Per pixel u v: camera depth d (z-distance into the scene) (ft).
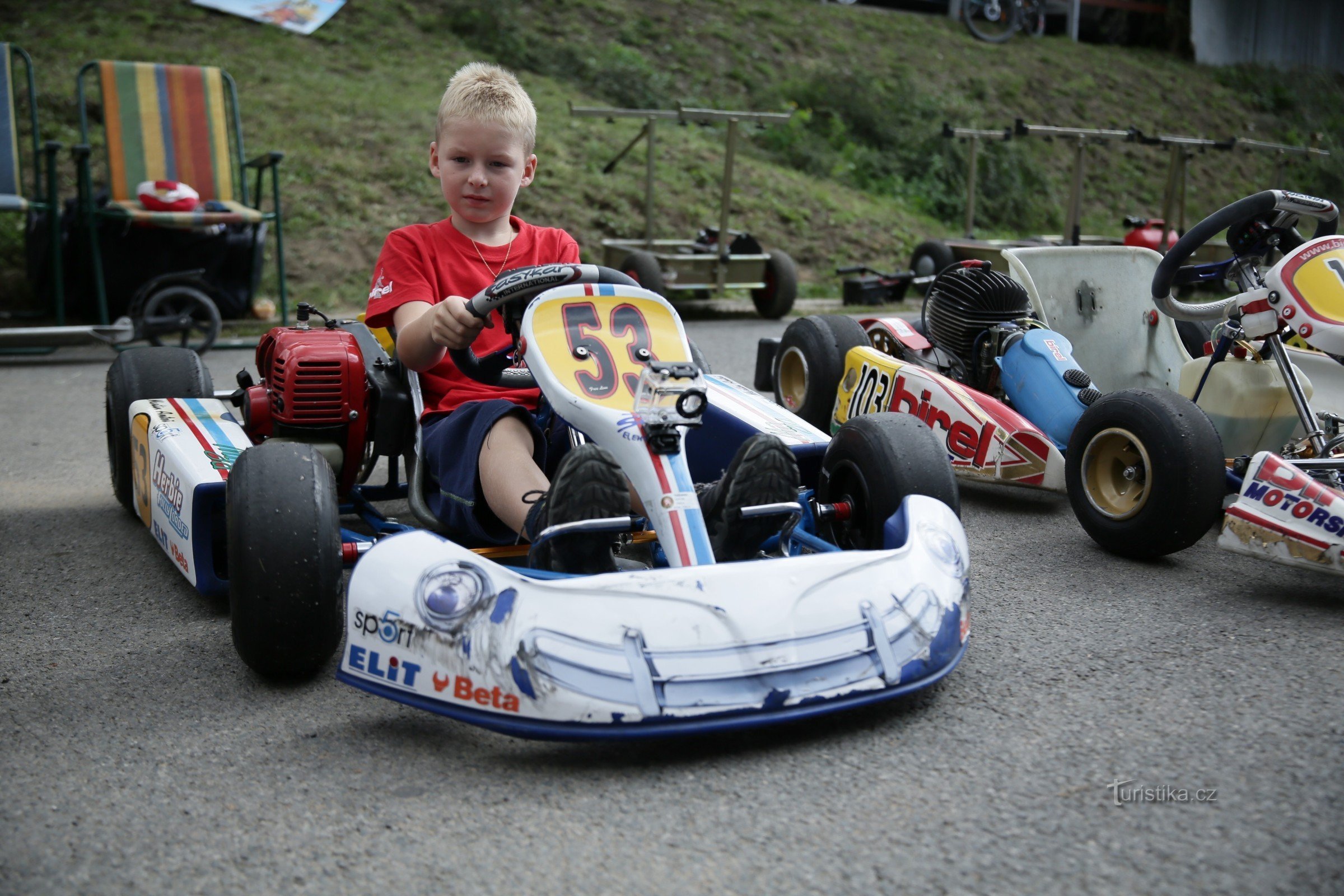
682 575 6.61
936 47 57.47
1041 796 6.15
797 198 40.04
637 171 38.32
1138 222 32.78
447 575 6.70
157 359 11.80
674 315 8.42
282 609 7.36
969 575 7.73
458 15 45.14
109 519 12.29
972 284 13.35
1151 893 5.26
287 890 5.45
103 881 5.54
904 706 7.34
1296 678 7.70
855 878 5.45
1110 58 61.62
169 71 24.75
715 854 5.68
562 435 9.07
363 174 33.42
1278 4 64.03
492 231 9.71
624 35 49.60
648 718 6.21
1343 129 57.77
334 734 7.11
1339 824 5.82
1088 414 10.73
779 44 52.85
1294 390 10.36
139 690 7.82
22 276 27.71
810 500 9.10
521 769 6.61
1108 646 8.34
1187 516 9.85
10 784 6.51
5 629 9.06
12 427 16.93
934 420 12.80
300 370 9.81
